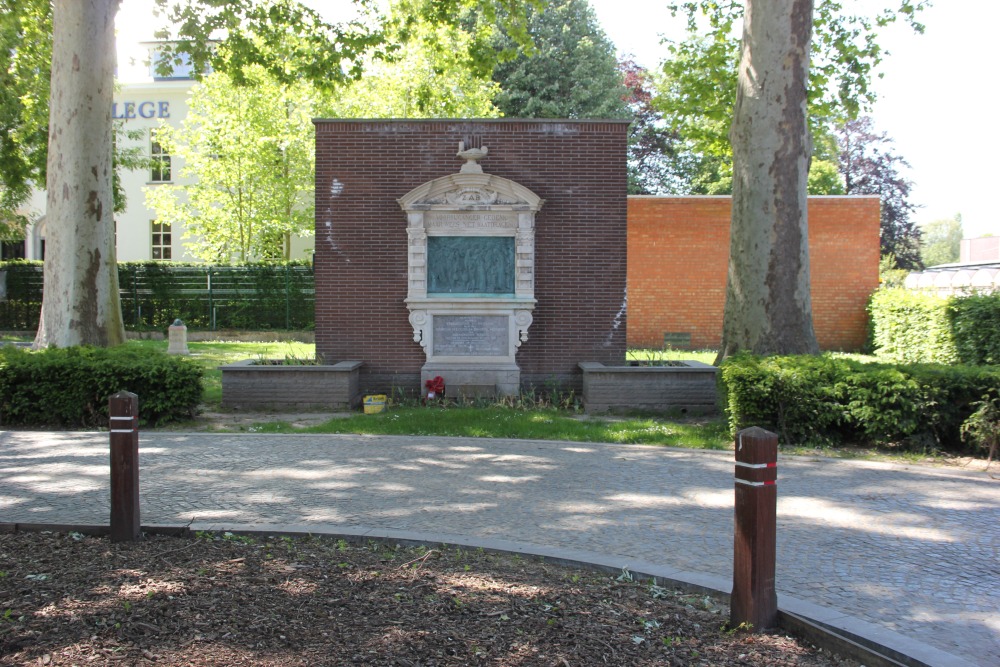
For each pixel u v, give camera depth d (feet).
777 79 41.73
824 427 34.91
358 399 46.98
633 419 41.65
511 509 23.81
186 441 34.65
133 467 19.67
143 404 38.68
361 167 47.85
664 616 15.47
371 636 14.10
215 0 52.21
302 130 99.60
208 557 18.30
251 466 29.53
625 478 28.30
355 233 47.96
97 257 47.03
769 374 35.09
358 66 58.49
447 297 47.24
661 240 82.12
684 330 82.07
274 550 19.02
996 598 17.11
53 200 46.44
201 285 97.96
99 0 46.26
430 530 21.39
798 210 42.27
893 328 74.18
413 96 90.94
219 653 13.37
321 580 16.88
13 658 13.08
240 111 97.50
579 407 45.11
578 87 121.80
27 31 63.52
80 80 45.93
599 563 18.29
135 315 98.48
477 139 47.62
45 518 21.97
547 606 15.72
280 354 70.13
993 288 75.31
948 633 15.29
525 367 47.96
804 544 20.86
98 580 16.58
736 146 43.27
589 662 13.41
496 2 61.31
